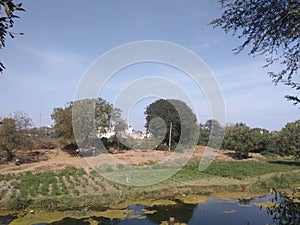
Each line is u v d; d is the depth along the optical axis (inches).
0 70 75.9
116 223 434.0
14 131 1001.5
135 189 630.5
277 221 99.3
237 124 1323.8
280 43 143.9
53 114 1138.7
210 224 434.9
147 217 466.0
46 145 1253.1
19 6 66.7
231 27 154.6
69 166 902.4
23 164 954.1
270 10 132.6
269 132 1386.6
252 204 556.7
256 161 1163.9
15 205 491.2
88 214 471.8
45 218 447.8
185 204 551.8
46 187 630.5
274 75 147.6
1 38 68.8
